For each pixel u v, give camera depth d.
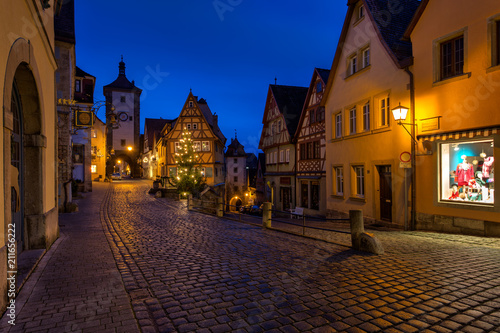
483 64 8.15
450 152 9.14
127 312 3.66
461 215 8.76
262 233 9.34
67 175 15.57
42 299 4.02
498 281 4.55
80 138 25.02
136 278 4.95
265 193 28.88
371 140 12.48
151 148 53.22
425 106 9.80
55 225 7.61
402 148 10.67
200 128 36.75
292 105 25.30
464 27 8.61
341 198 14.87
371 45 12.44
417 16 9.94
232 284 4.67
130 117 43.28
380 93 11.86
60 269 5.30
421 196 9.94
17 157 5.77
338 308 3.77
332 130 15.63
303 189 21.52
